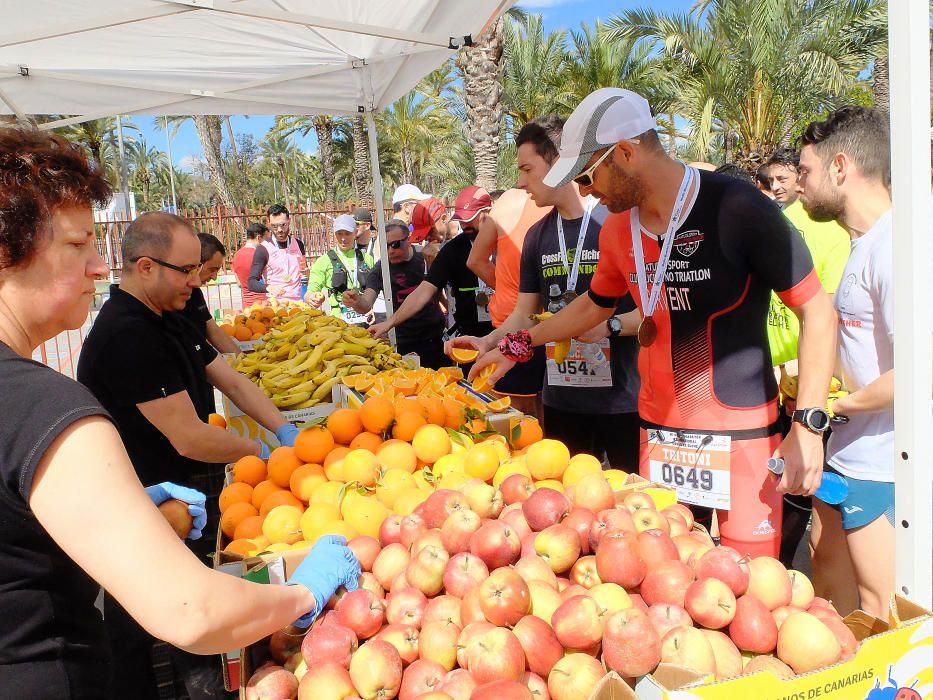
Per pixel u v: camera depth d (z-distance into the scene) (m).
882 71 13.62
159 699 2.76
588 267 3.52
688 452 2.44
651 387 2.53
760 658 1.39
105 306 2.74
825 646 1.34
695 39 14.59
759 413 2.34
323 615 1.56
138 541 1.08
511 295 4.50
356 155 28.61
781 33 13.52
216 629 1.15
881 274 2.32
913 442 1.56
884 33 13.49
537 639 1.38
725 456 2.36
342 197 44.41
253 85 5.18
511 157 22.59
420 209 6.81
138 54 4.49
